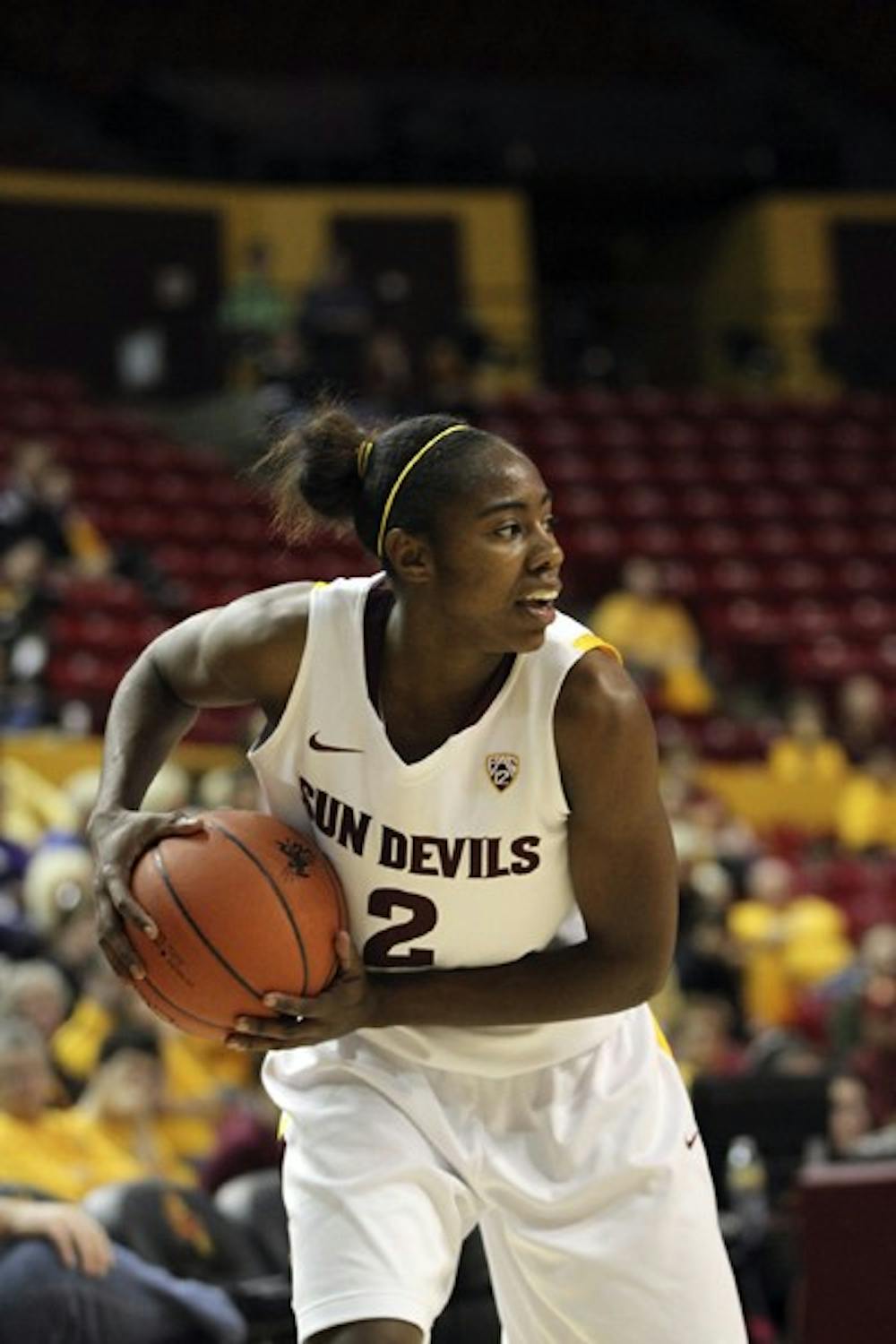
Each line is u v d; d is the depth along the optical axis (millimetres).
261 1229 6262
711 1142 7484
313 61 26750
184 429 21719
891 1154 7711
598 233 28469
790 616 19984
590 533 20641
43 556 16344
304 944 3883
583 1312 4105
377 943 4059
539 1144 4145
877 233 26984
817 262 26781
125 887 3920
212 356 23547
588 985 4035
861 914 15273
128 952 3912
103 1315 5238
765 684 19438
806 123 27828
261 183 25578
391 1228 3965
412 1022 4047
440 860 3947
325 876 3979
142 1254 5836
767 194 27172
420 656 3885
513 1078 4188
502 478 3771
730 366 26656
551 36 27672
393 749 3932
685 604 19922
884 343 25797
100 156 25469
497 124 26938
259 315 21828
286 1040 3943
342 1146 4051
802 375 25750
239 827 3965
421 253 25094
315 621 3973
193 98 26047
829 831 17062
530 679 3885
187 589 17938
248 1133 7531
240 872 3885
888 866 16062
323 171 25844
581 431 22344
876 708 18250
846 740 17938
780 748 17406
